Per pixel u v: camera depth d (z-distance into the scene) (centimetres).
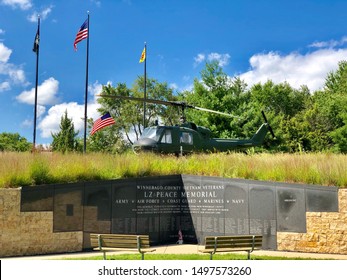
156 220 1596
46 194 1384
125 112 5656
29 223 1345
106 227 1488
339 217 1345
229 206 1550
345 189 1348
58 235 1391
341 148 4506
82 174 1527
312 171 1512
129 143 5766
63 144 3900
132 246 1118
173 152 2167
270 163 1673
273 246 1438
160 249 1440
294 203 1419
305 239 1387
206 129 2355
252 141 2528
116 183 1525
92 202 1470
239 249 1137
